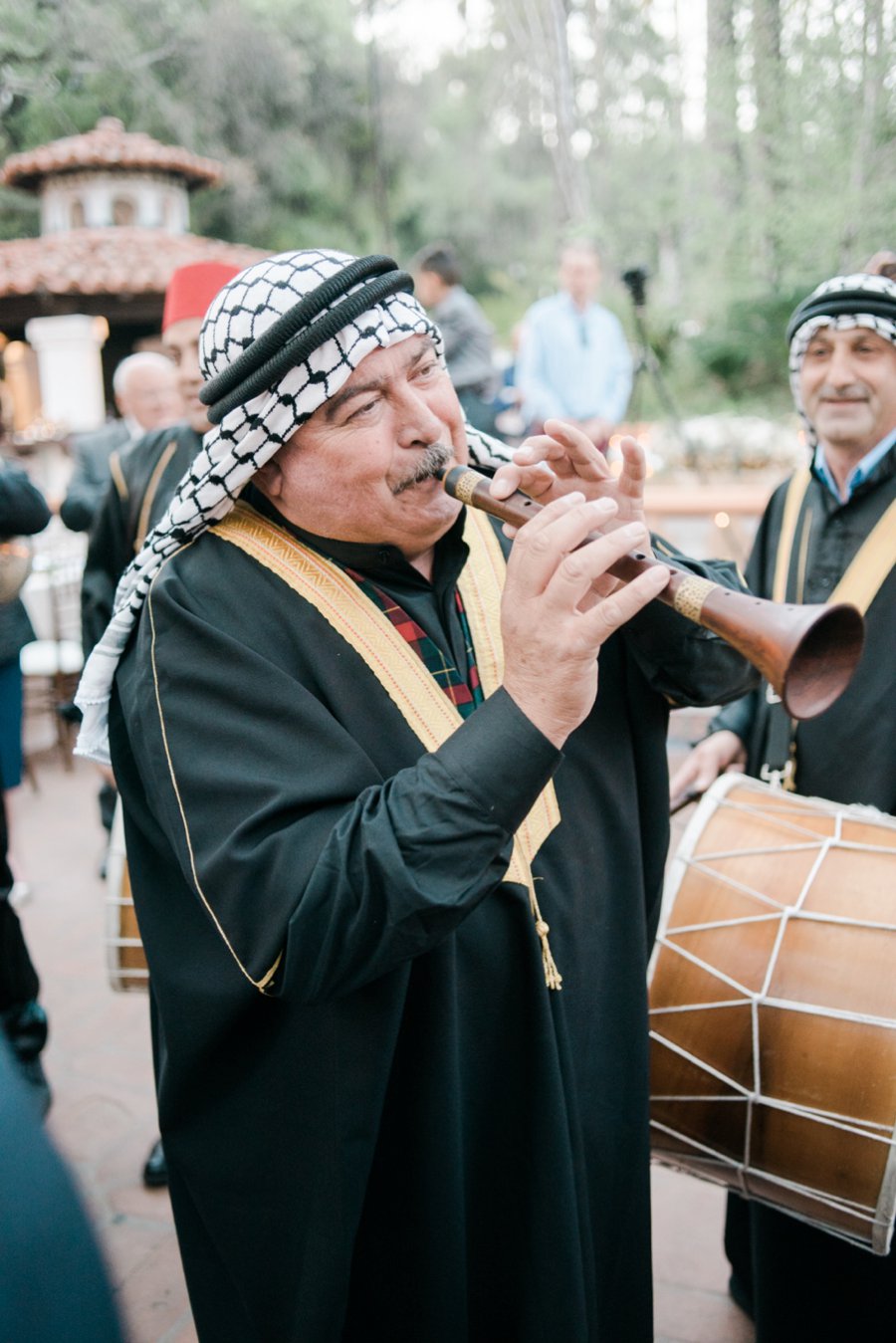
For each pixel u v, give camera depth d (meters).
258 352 1.15
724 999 1.55
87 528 4.72
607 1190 1.43
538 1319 1.30
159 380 4.34
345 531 1.26
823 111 6.26
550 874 1.35
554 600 1.03
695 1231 2.33
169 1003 1.31
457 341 6.04
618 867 1.41
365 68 14.97
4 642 2.90
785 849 1.62
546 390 6.08
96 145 9.02
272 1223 1.32
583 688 1.06
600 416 6.09
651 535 1.48
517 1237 1.32
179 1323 2.10
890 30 5.89
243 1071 1.31
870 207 6.16
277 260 1.20
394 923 1.05
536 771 1.06
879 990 1.45
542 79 13.68
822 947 1.50
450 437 1.25
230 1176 1.33
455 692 1.33
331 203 15.59
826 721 1.95
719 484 6.71
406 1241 1.28
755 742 2.08
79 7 7.86
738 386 8.64
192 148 10.62
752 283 8.01
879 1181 1.42
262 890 1.11
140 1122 2.71
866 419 1.92
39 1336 0.62
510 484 1.15
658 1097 1.61
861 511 1.99
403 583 1.34
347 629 1.27
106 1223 2.38
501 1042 1.31
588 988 1.38
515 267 22.64
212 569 1.29
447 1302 1.26
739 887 1.60
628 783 1.43
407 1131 1.26
